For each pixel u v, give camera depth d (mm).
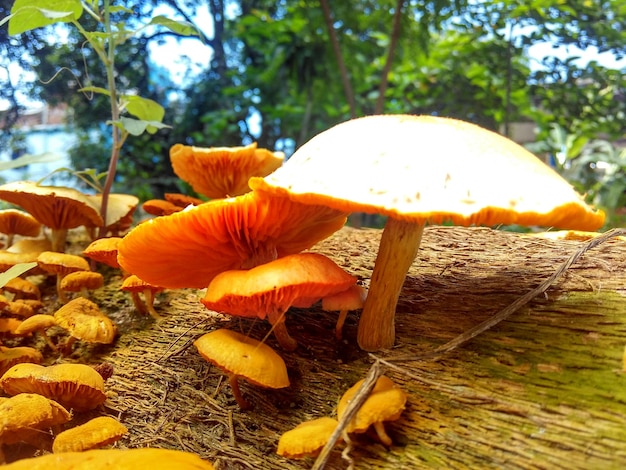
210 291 101
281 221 111
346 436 85
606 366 91
